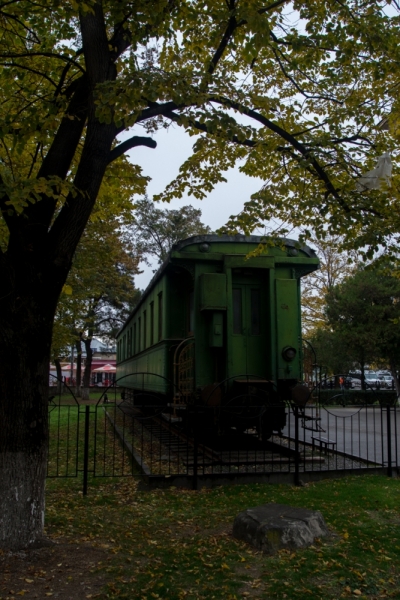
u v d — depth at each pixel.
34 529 4.85
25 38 6.86
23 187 4.49
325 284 30.83
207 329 9.66
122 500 6.66
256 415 9.11
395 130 7.87
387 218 7.10
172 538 5.23
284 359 9.43
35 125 5.73
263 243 8.14
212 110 5.49
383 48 6.74
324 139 7.11
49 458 9.95
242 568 4.45
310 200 7.14
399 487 7.25
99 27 5.68
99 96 5.08
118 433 12.21
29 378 4.86
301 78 8.36
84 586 4.11
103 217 9.75
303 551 4.74
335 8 6.89
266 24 5.35
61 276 5.02
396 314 25.38
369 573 4.31
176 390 10.09
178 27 6.67
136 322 17.30
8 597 3.91
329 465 8.62
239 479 7.51
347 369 28.92
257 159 8.26
